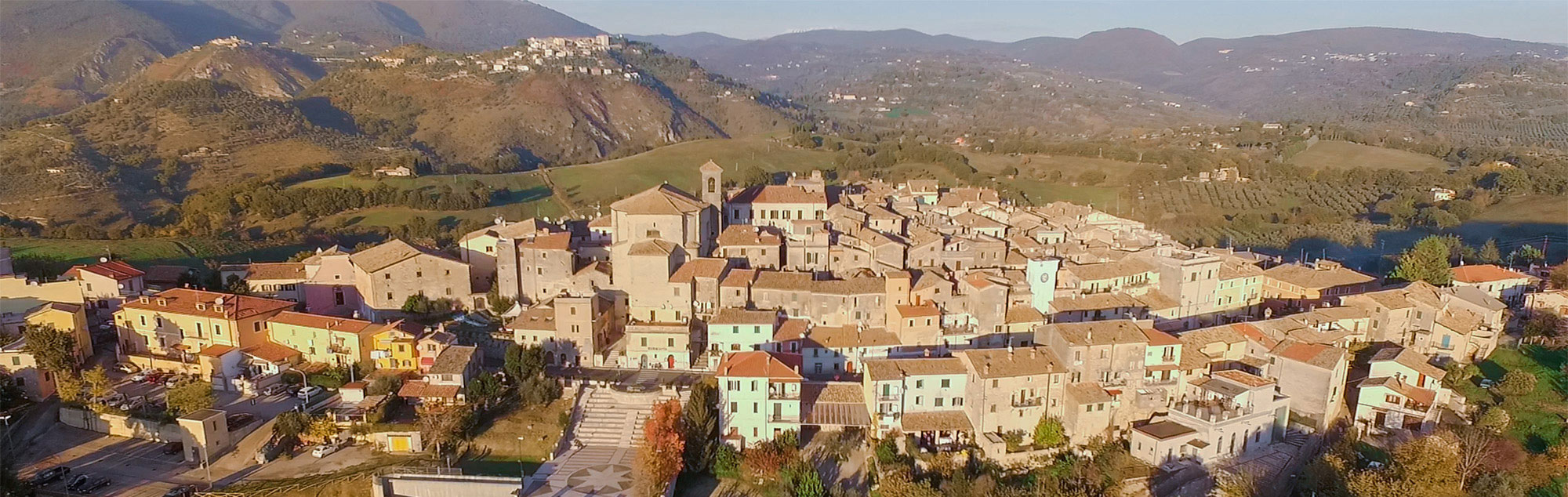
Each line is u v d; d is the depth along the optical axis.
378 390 109.44
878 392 102.06
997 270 135.12
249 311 122.00
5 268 139.25
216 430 99.25
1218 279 136.38
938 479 96.19
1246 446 100.69
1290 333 112.81
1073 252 149.12
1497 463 90.69
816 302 124.50
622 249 133.00
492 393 108.62
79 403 107.81
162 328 122.12
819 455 102.62
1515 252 177.38
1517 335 121.81
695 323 130.12
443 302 136.75
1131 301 129.00
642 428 105.88
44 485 93.62
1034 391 102.44
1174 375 105.69
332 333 117.81
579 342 121.00
